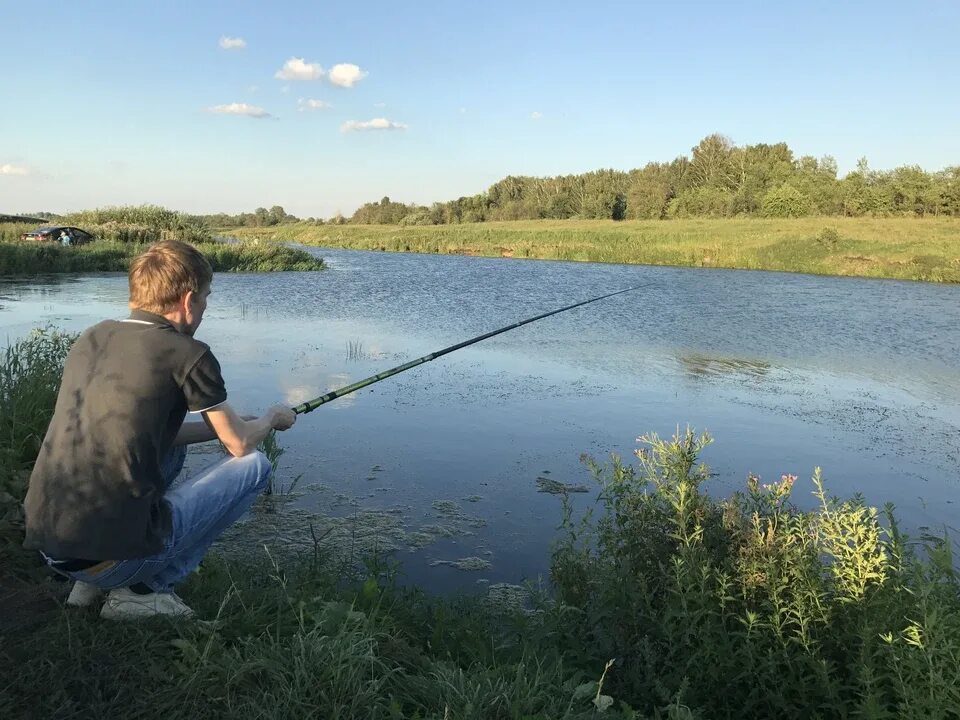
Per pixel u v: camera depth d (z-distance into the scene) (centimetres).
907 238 3288
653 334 1244
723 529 311
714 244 3419
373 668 242
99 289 1695
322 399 310
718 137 8000
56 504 212
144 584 245
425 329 1235
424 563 399
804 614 281
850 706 262
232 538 417
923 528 467
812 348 1134
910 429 693
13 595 261
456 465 555
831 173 6444
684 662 284
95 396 213
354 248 5250
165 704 209
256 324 1246
